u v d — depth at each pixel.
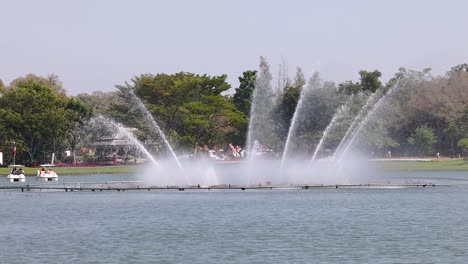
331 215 90.94
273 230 78.62
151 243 70.94
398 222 84.25
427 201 106.81
